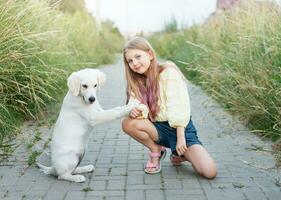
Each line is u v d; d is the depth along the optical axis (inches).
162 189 169.2
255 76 268.4
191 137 181.3
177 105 175.8
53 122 280.1
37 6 318.0
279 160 201.6
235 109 277.7
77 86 172.7
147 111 181.9
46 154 214.8
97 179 180.4
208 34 466.3
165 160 203.9
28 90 276.2
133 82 184.2
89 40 678.5
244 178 180.4
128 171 189.9
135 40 180.9
